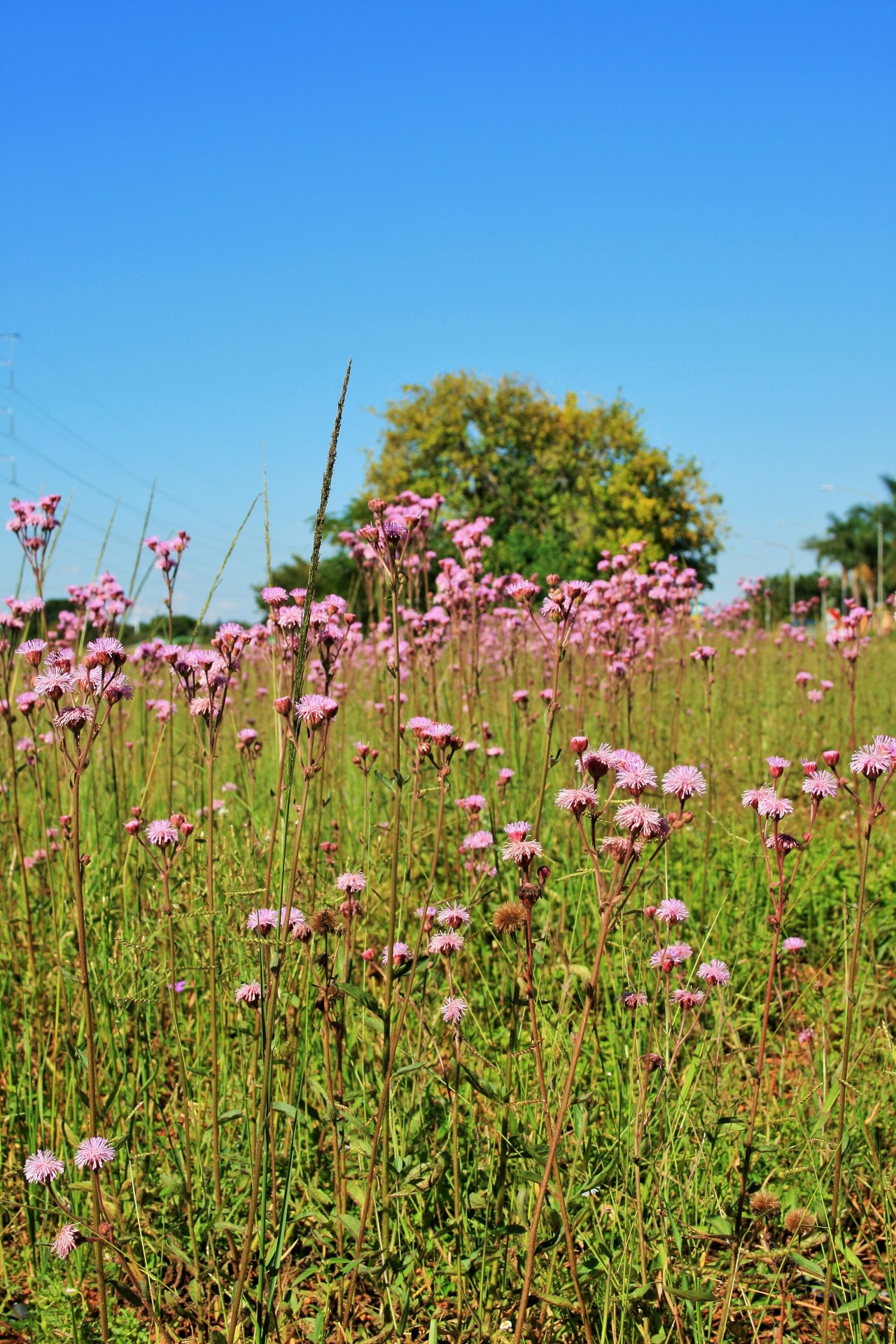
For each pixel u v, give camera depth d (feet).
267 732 20.38
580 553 97.19
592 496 110.42
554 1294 7.77
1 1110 10.46
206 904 9.74
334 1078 9.86
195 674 8.39
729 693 26.48
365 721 20.93
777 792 7.81
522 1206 7.75
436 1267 8.18
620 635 19.20
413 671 16.39
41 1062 9.95
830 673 28.84
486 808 13.74
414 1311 8.05
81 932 7.30
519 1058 9.70
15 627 11.70
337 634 9.24
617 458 116.16
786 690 28.09
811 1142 8.74
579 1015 10.90
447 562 18.24
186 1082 8.95
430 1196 8.86
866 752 6.97
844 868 16.06
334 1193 8.87
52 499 12.91
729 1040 11.51
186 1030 11.09
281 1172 8.56
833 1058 10.46
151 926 10.67
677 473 108.88
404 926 11.25
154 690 19.60
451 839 15.66
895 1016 12.30
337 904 10.17
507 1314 8.00
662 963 8.55
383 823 13.42
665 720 22.61
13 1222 9.29
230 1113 8.35
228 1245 8.70
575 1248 8.12
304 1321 7.94
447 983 10.41
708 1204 8.46
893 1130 9.61
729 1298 7.09
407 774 9.55
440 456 115.96
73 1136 8.84
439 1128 9.21
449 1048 10.16
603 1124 9.66
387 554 7.43
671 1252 7.80
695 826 16.90
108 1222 7.39
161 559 11.14
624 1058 10.31
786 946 12.07
